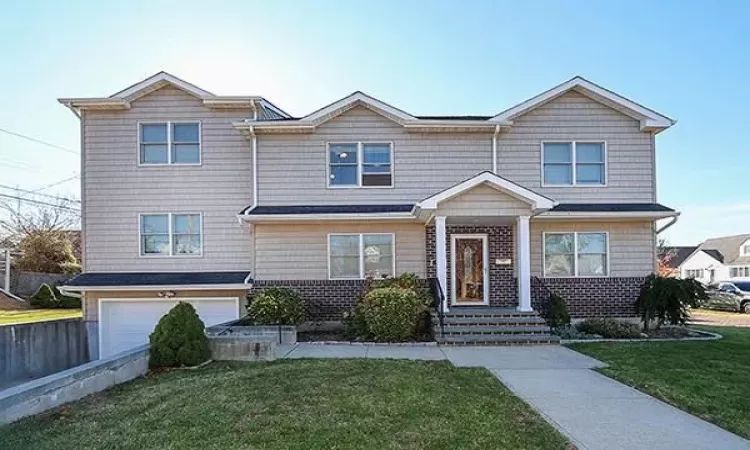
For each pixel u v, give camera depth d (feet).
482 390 21.59
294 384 22.36
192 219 48.44
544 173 47.19
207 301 47.55
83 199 48.11
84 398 20.57
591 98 47.57
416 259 46.26
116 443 14.92
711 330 45.47
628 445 15.05
